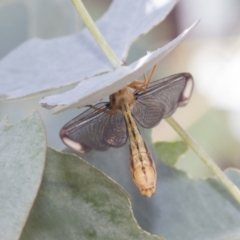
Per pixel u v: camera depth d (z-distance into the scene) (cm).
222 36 42
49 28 39
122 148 33
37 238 31
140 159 32
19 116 37
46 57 34
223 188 33
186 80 32
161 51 29
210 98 40
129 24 33
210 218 33
